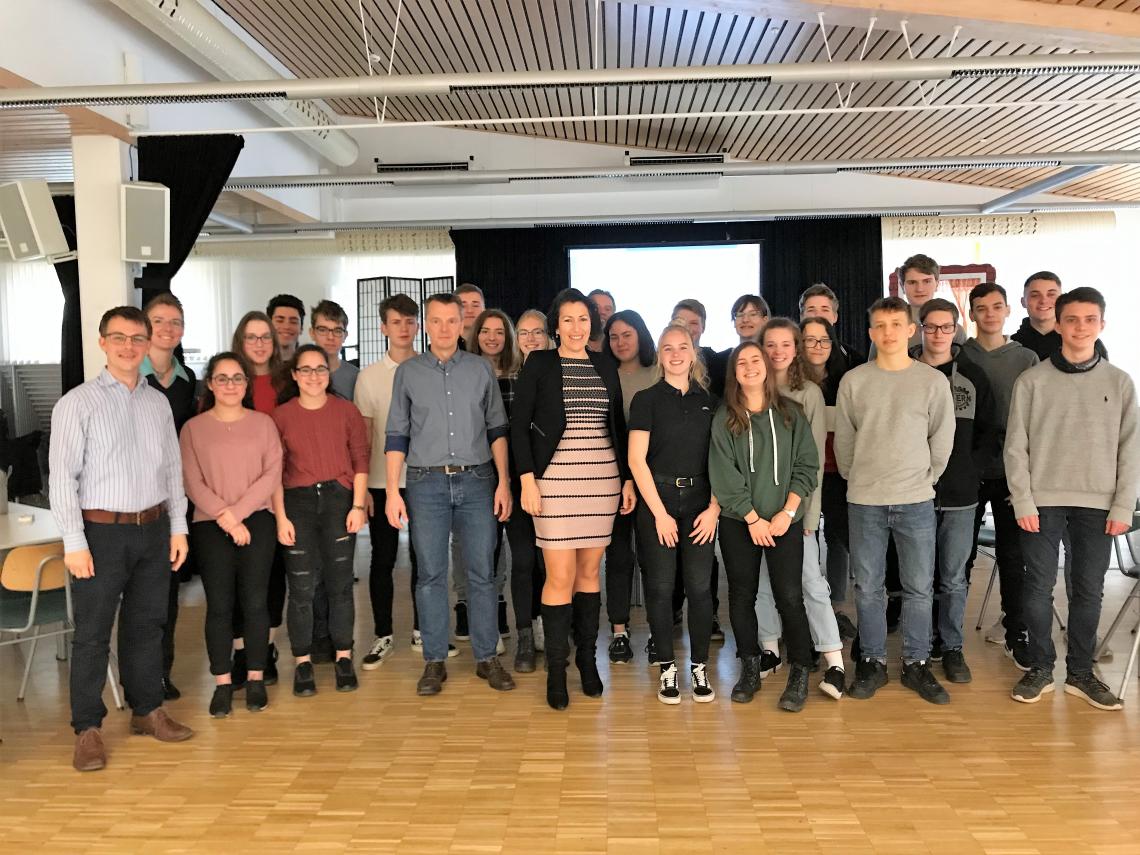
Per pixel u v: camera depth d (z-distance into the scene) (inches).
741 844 95.5
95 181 201.9
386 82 168.7
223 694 135.8
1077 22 187.8
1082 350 129.3
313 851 95.7
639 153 396.5
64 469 115.1
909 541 135.9
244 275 415.5
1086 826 98.3
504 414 149.0
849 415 138.3
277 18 244.2
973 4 186.5
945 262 414.9
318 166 381.7
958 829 98.0
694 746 120.9
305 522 142.9
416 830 99.7
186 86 168.4
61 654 164.9
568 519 134.6
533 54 271.4
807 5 187.6
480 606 147.2
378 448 162.4
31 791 111.3
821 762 115.3
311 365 142.0
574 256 407.2
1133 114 272.1
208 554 135.8
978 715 129.7
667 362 136.1
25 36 175.8
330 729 129.3
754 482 133.9
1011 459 133.7
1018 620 150.1
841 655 147.7
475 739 124.7
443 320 140.5
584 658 140.8
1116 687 140.3
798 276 404.8
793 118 310.8
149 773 115.8
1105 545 130.9
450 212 406.0
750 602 137.6
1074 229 399.9
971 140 312.2
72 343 231.5
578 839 97.0
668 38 249.4
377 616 161.3
